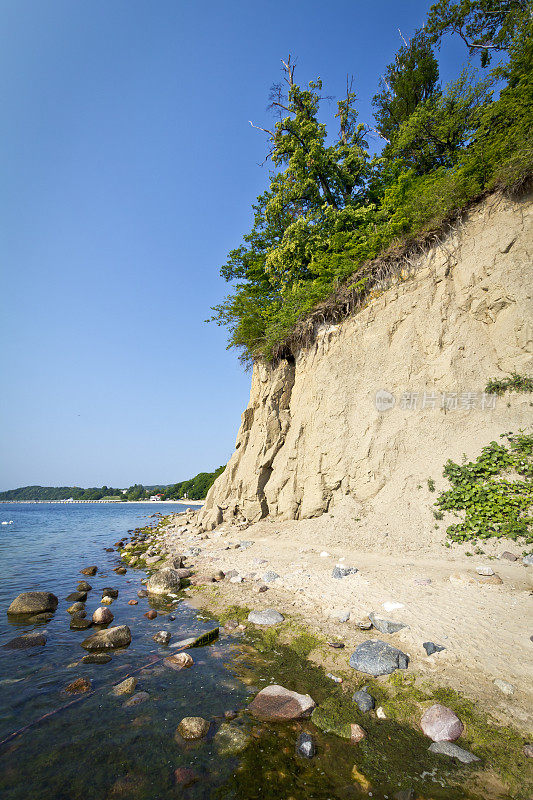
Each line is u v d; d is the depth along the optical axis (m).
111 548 17.00
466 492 10.19
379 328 14.38
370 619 6.35
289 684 4.89
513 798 3.10
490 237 12.71
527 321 11.45
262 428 18.12
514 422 10.81
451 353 12.47
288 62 23.70
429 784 3.27
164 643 6.18
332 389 14.73
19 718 4.15
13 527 29.50
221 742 3.80
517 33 14.13
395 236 15.20
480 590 6.92
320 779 3.35
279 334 17.88
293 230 19.88
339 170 21.03
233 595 8.41
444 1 18.39
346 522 11.89
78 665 5.43
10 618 7.41
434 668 4.93
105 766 3.46
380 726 4.05
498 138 12.54
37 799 3.07
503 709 4.11
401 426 12.56
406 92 21.94
